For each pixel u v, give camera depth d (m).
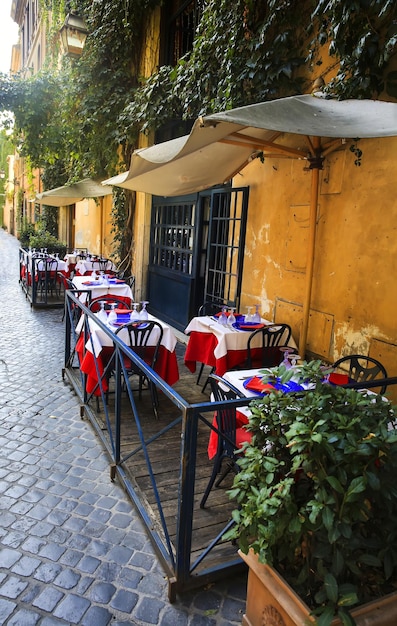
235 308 5.57
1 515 2.66
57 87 9.36
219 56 4.97
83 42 8.88
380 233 3.58
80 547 2.43
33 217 24.33
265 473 1.63
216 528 2.58
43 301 9.50
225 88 4.82
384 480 1.52
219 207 5.95
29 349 6.17
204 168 4.62
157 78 6.63
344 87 3.54
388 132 2.33
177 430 3.84
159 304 8.16
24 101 9.27
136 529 2.60
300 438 1.49
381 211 3.57
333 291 4.06
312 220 4.05
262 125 2.39
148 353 4.21
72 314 4.64
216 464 2.70
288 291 4.69
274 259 4.90
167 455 3.38
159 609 2.06
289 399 1.71
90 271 9.59
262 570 1.68
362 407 1.68
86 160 9.38
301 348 4.29
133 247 8.96
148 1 7.47
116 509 2.77
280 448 1.70
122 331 4.04
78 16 8.97
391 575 1.60
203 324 4.59
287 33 4.27
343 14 3.36
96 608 2.05
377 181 3.59
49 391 4.66
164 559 2.26
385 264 3.54
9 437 3.63
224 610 2.07
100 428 3.63
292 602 1.51
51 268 9.76
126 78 8.27
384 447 1.51
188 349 4.70
